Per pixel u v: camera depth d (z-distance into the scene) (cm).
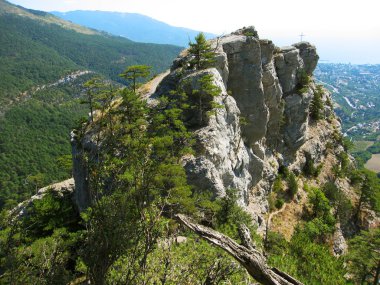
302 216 7544
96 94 3697
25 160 17500
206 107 4759
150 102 5109
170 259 1028
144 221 935
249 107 6375
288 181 8012
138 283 923
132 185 990
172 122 4381
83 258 948
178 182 2234
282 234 6156
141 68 4575
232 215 3155
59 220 4753
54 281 1088
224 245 783
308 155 9150
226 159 4669
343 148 11206
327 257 3784
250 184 6456
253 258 740
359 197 9638
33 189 15012
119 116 3878
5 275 1119
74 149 4434
